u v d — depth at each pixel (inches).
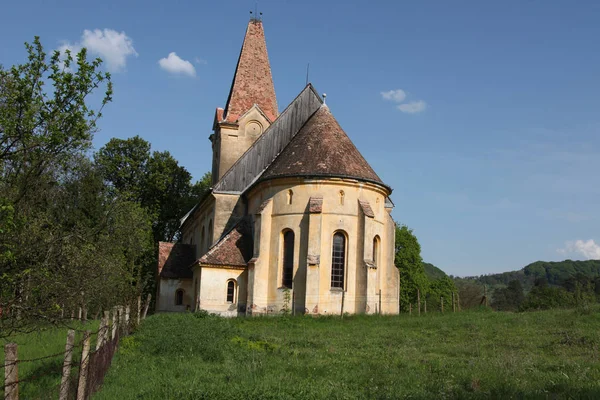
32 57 624.7
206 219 1860.2
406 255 2942.9
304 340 912.3
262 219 1422.2
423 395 505.7
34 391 532.7
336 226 1378.0
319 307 1327.5
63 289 712.4
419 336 973.2
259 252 1409.9
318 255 1342.3
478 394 506.0
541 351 796.6
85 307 1151.6
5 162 644.1
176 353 734.5
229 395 468.1
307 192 1397.6
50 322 677.3
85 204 1471.5
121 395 500.4
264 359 702.5
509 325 1079.0
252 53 2053.4
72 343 386.3
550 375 593.6
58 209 1264.8
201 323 907.4
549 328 1013.8
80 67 626.2
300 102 1765.5
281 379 566.9
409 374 606.5
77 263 762.8
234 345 800.9
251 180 1685.5
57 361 684.7
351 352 786.8
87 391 435.8
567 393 500.7
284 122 1740.9
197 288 1501.0
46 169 702.5
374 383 565.6
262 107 1993.1
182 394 485.1
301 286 1359.5
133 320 914.1
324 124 1531.7
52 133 611.2
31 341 890.7
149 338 789.2
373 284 1352.1
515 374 597.0
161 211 2696.9
